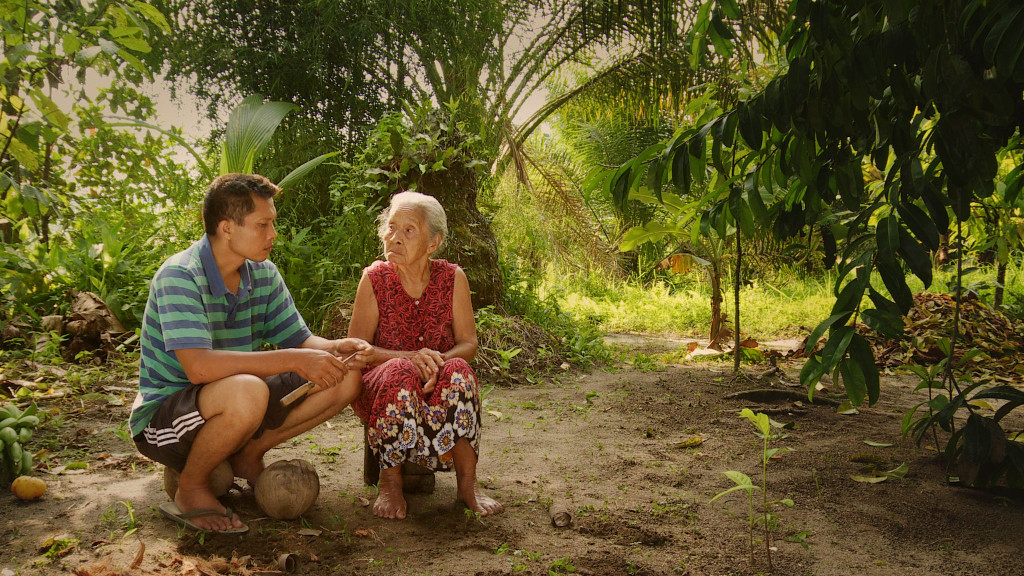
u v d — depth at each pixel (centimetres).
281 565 221
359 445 357
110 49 407
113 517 257
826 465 338
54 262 556
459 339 298
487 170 750
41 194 440
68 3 464
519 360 559
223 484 269
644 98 1067
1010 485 290
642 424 409
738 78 890
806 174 278
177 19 784
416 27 828
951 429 302
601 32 975
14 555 226
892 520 274
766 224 313
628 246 543
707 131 297
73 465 309
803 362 610
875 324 258
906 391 505
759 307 978
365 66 815
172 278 246
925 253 247
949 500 294
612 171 332
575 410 437
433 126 614
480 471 324
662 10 614
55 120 431
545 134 1311
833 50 257
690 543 252
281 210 740
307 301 571
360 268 588
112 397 411
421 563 231
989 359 581
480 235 620
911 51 239
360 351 267
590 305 1020
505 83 1066
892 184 263
